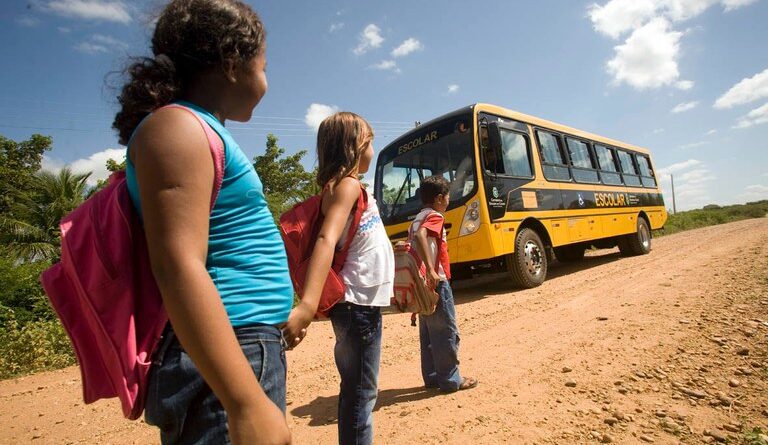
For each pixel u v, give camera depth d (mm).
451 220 8273
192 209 1034
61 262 1188
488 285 10156
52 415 4219
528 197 9078
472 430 3078
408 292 3059
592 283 8539
